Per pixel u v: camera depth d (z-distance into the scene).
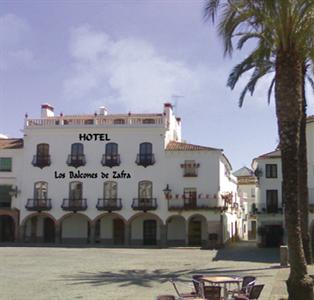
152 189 53.66
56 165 55.19
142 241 54.12
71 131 55.34
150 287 19.56
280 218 50.12
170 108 57.88
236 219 67.50
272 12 14.97
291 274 14.57
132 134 54.56
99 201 54.16
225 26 17.39
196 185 53.03
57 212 54.59
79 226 55.38
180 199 53.00
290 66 15.20
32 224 55.88
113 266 29.11
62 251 42.41
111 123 55.12
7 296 17.48
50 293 18.12
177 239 53.81
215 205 52.25
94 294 17.83
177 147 54.28
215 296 13.74
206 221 52.66
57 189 54.91
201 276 15.02
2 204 55.75
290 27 15.12
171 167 53.69
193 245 53.22
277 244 50.19
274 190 50.91
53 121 55.97
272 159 51.31
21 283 21.05
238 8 17.09
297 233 14.62
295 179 14.82
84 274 24.56
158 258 35.47
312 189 43.47
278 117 15.21
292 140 14.94
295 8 15.06
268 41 16.28
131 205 53.66
